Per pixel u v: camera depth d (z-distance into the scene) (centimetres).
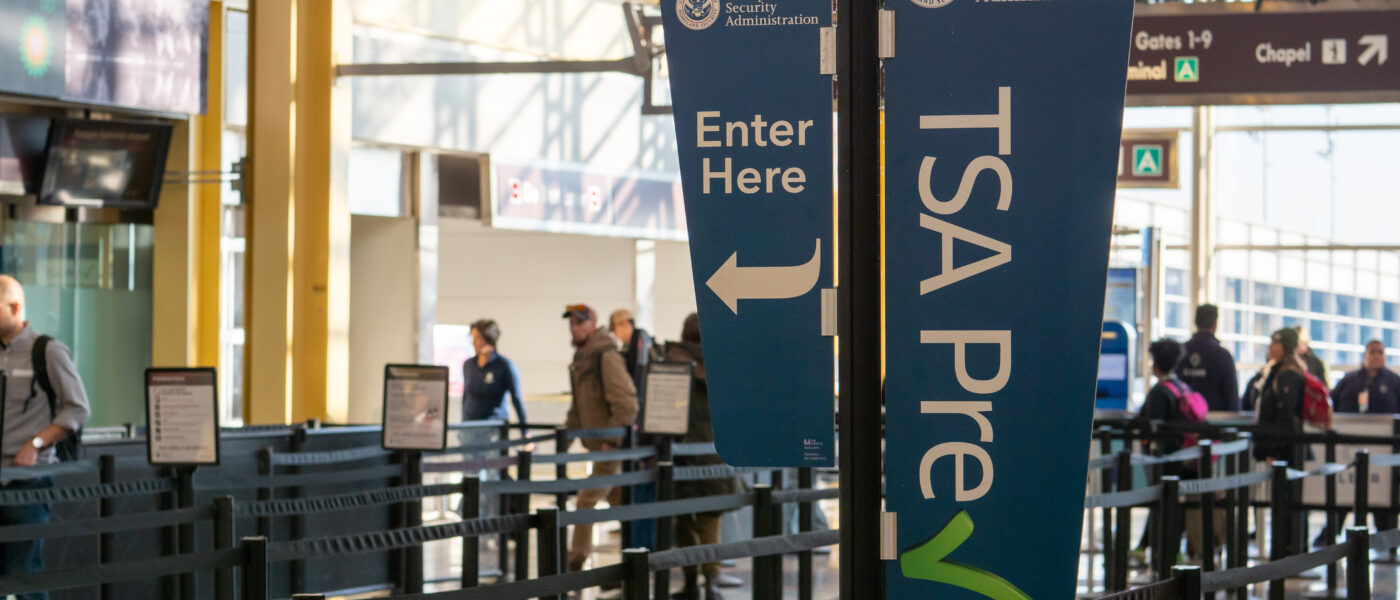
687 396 795
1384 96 884
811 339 321
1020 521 312
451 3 1298
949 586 313
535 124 1385
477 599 382
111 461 651
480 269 1680
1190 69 902
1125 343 1198
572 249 1658
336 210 1073
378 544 458
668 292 1775
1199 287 1695
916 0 313
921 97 313
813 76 320
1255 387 1239
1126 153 1396
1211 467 773
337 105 1073
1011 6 311
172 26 1114
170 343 1170
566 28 1420
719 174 322
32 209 1116
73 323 1148
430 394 716
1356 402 1224
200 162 1183
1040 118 311
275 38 1065
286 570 758
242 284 1222
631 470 823
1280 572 430
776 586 554
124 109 1105
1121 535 617
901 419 315
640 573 415
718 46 322
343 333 1077
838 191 314
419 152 1304
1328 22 890
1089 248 310
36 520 599
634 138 1505
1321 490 930
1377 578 846
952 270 312
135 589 683
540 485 636
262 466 720
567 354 1656
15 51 1009
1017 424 312
